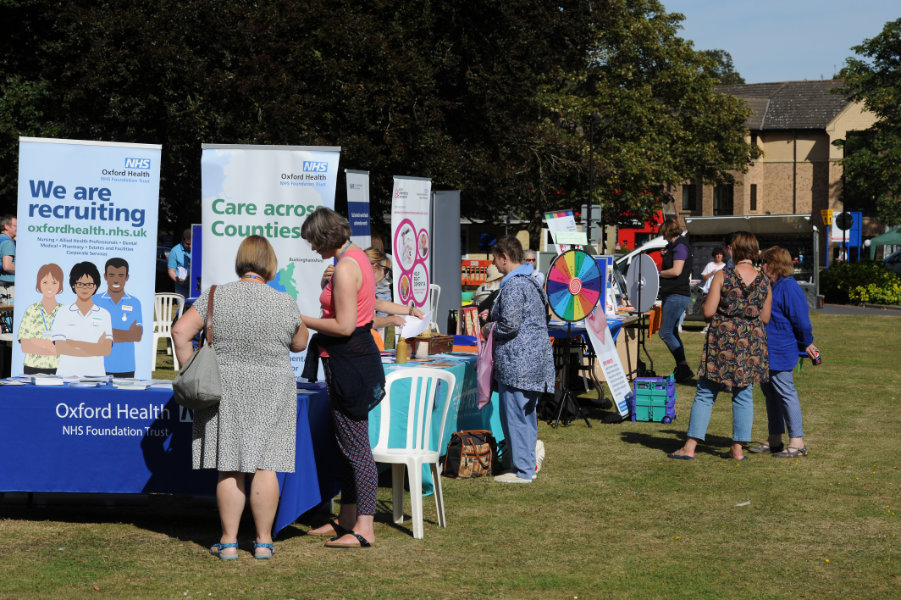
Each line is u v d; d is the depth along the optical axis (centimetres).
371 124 2267
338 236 539
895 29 4128
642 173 3550
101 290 675
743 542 577
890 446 874
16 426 583
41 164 664
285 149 683
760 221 2644
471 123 2680
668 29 4000
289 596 469
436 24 2539
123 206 674
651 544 571
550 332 1015
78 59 2180
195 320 523
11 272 1102
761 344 798
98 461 583
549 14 2675
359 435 552
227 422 516
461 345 872
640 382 1006
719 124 4172
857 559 545
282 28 2208
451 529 598
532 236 3253
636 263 1137
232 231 689
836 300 3334
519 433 723
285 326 521
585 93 3903
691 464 794
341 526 575
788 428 828
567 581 500
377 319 703
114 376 679
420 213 984
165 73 2098
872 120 5709
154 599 462
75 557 530
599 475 751
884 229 5644
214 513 623
